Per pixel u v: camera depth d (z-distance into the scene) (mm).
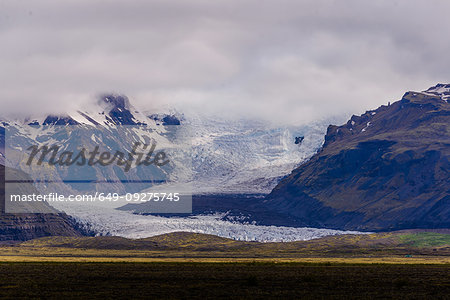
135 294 102062
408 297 99812
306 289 109000
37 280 123000
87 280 123312
